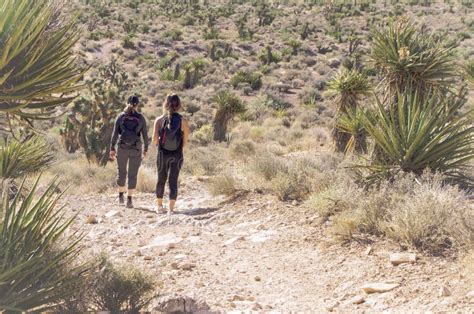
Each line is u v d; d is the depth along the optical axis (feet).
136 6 321.32
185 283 20.74
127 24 256.52
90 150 69.51
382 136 30.40
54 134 97.66
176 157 32.89
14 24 13.42
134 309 16.40
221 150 75.87
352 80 50.44
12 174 35.27
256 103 147.02
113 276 16.58
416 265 20.04
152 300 17.75
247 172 36.83
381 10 312.91
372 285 18.84
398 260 20.52
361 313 16.99
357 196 26.96
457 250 20.70
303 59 220.64
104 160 69.92
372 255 21.74
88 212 34.78
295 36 259.60
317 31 273.33
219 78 188.96
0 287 13.15
